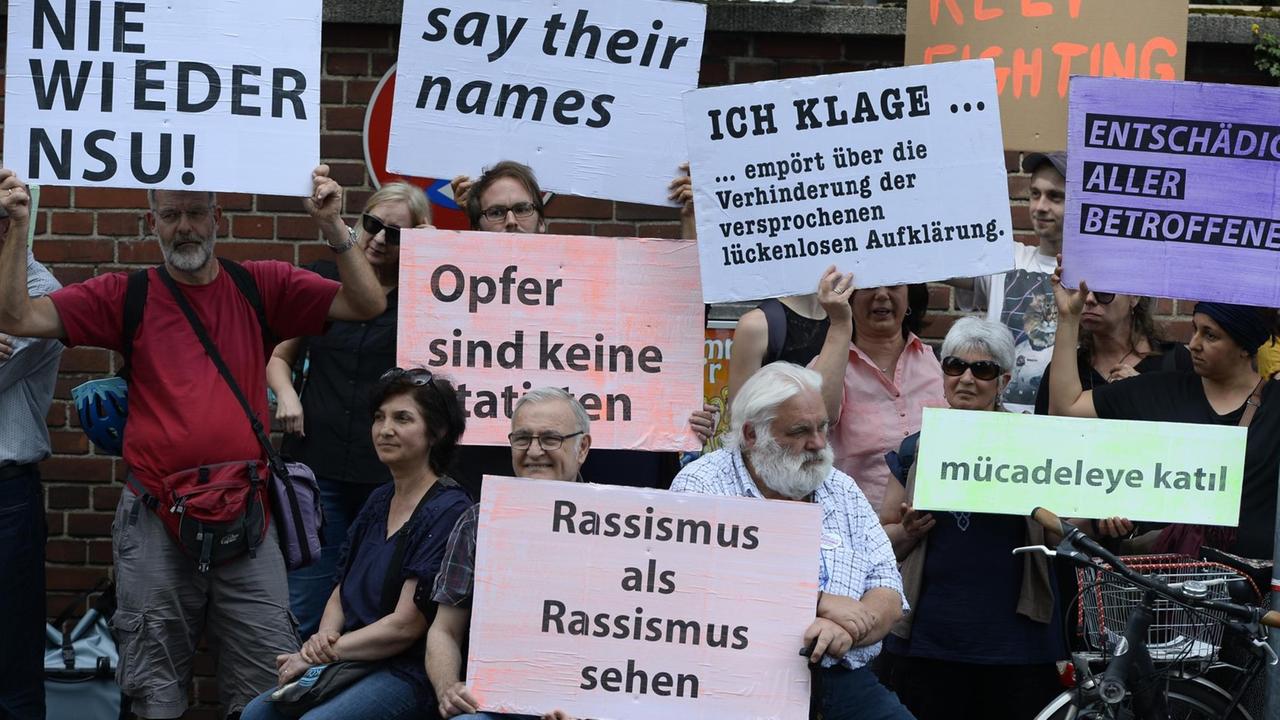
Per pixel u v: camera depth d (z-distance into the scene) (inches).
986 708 211.5
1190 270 211.9
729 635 177.2
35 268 225.5
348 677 186.1
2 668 219.3
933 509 203.3
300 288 212.4
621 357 213.9
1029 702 207.6
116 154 199.6
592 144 221.1
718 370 270.1
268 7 201.2
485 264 213.3
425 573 185.5
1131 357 238.8
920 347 230.7
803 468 181.0
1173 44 245.9
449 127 221.8
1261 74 279.1
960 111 205.8
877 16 272.7
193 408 205.3
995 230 206.5
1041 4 246.7
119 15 199.6
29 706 222.5
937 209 206.7
